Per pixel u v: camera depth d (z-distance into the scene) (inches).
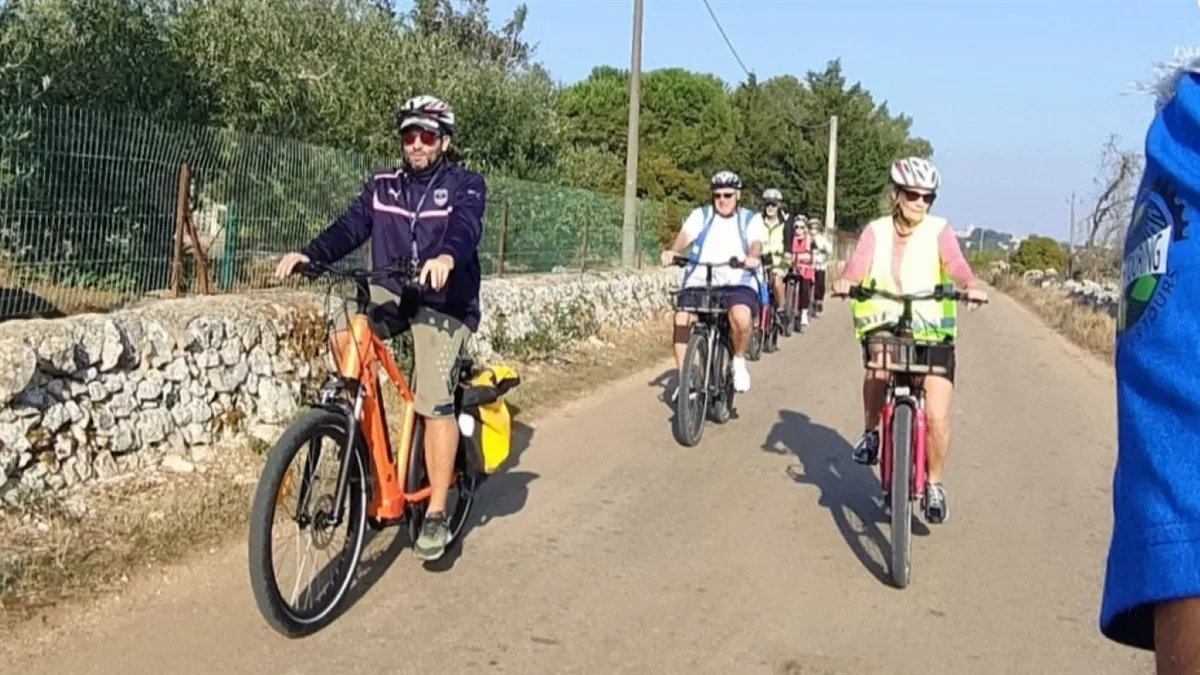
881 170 2112.5
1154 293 41.2
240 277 315.3
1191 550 37.9
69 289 251.9
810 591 195.5
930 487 215.8
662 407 366.6
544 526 225.0
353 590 182.1
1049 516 252.8
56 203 247.9
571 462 282.4
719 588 194.2
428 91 664.4
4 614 155.4
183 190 279.1
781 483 272.1
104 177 260.4
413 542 191.0
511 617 175.3
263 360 263.9
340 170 359.9
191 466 228.4
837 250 1889.8
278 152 330.6
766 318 534.6
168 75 413.7
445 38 802.2
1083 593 200.1
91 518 193.3
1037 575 209.5
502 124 786.8
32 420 196.5
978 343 674.8
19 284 239.6
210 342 247.6
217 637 158.2
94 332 213.8
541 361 427.8
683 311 323.0
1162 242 41.6
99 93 378.6
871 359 207.8
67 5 370.3
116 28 388.5
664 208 941.2
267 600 151.2
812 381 455.2
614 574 198.5
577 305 498.6
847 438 333.1
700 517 238.1
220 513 202.8
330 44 581.0
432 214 181.5
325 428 158.9
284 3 533.0
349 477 169.0
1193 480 38.6
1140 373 40.9
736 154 2150.6
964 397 433.1
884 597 194.2
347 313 170.1
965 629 180.7
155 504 204.5
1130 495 40.4
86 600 164.1
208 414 241.4
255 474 232.5
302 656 155.3
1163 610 38.8
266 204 326.0
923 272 215.0
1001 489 277.6
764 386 435.2
